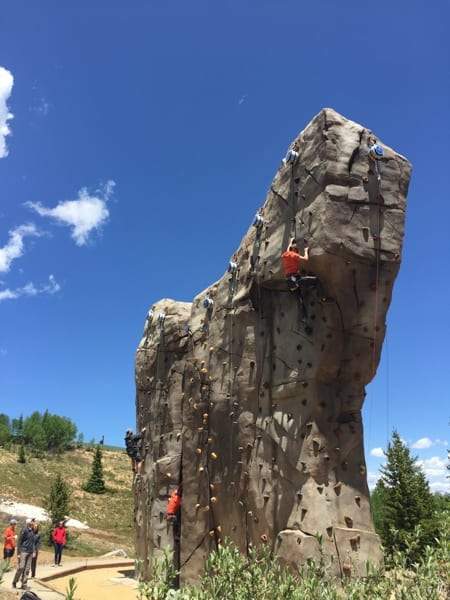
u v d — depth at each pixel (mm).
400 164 12945
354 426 12664
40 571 20594
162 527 17094
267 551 7352
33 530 17219
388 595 5480
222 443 15000
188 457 15891
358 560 11125
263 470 13320
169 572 5320
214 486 14953
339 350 12430
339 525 11539
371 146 12711
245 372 14523
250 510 13516
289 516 12195
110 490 63281
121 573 21391
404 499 22266
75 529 40781
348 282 12258
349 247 12023
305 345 12883
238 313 15141
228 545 6660
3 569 6141
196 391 16141
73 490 59625
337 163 12312
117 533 46125
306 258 12281
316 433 12227
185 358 18578
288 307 13633
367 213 12391
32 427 85250
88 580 19062
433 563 5465
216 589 5434
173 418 18188
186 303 20125
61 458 78375
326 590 5523
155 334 20109
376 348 12578
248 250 15109
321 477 11945
